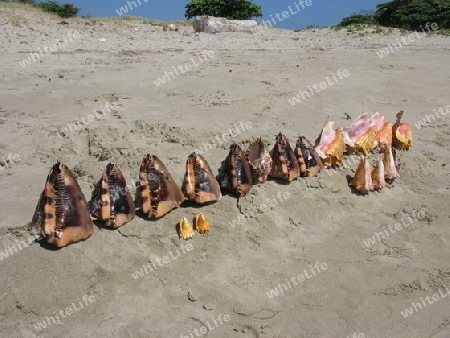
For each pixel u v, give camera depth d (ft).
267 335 3.40
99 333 3.34
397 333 3.48
